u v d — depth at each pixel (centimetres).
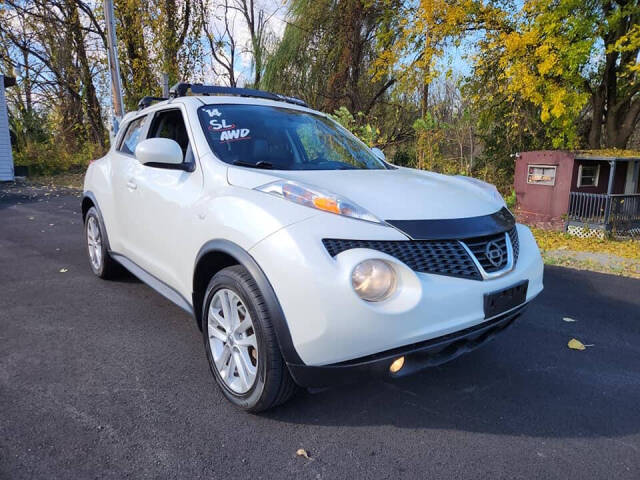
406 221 239
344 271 213
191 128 329
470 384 308
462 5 1302
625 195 923
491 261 252
